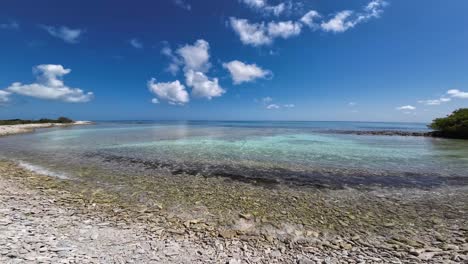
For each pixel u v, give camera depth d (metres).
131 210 7.33
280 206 7.97
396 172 12.61
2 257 4.23
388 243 5.65
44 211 6.82
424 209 7.79
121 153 18.00
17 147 20.89
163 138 30.42
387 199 8.71
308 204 8.18
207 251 5.06
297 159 16.00
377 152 19.50
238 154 17.89
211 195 8.95
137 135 35.06
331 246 5.48
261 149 20.73
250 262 4.69
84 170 12.55
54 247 4.80
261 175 11.89
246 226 6.47
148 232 5.85
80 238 5.32
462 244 5.58
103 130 47.31
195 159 15.78
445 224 6.70
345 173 12.37
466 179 11.35
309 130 54.78
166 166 13.69
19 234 5.23
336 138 32.78
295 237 5.91
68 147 21.12
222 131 47.75
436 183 10.71
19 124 57.09
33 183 9.91
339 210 7.68
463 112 36.75
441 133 37.97
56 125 64.75
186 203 8.09
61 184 9.94
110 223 6.28
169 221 6.61
